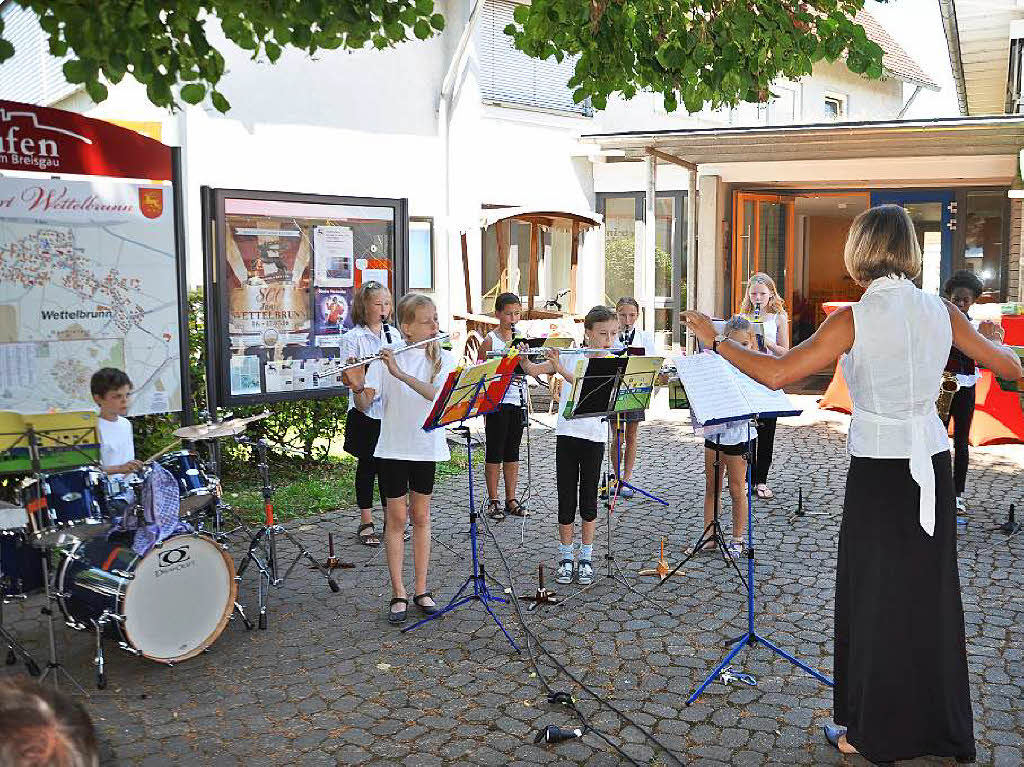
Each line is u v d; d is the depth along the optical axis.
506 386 4.74
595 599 5.16
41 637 4.85
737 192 13.65
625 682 4.14
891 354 3.05
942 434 3.15
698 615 4.91
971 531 6.33
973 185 12.91
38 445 4.01
